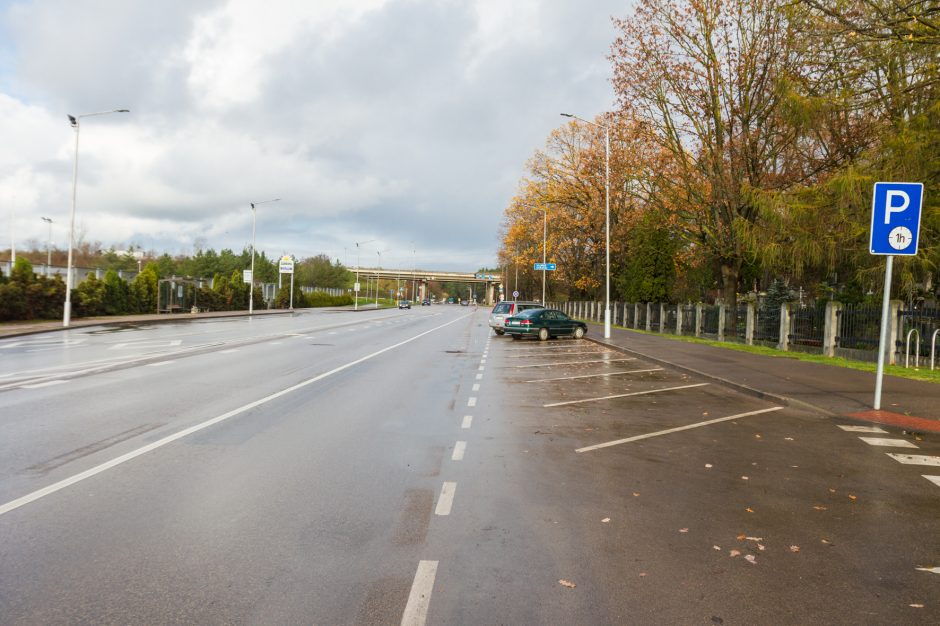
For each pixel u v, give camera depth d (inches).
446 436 299.6
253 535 170.2
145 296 1731.1
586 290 2194.9
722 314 1021.8
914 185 363.9
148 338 928.3
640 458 265.0
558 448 280.8
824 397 417.1
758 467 252.5
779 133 935.7
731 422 350.0
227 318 1820.9
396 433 303.0
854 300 909.2
